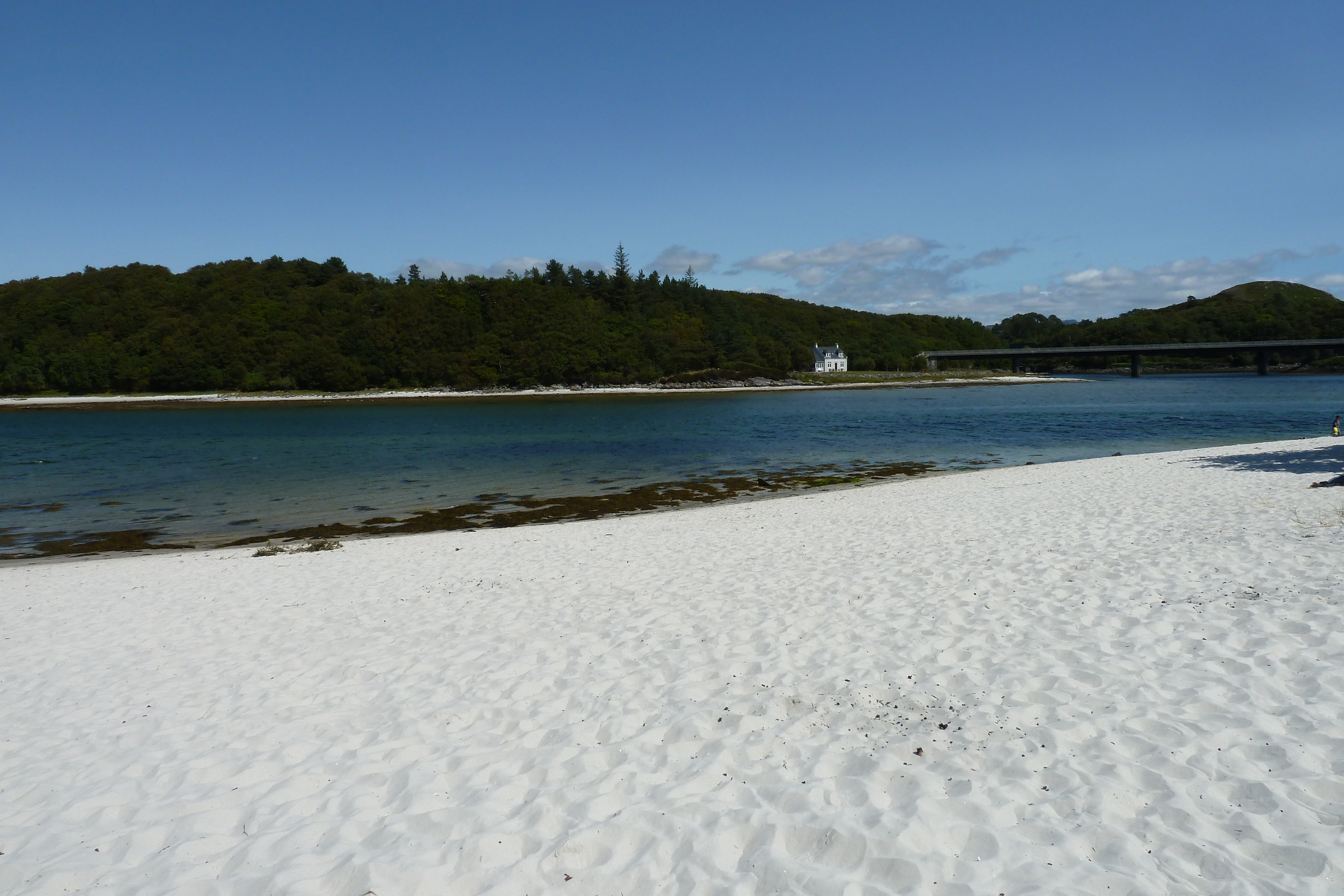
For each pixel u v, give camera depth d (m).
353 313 129.12
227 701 6.77
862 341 176.50
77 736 6.20
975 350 164.75
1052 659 6.20
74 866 4.29
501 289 137.62
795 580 9.59
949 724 5.25
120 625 9.65
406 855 4.14
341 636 8.52
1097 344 175.00
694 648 7.27
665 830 4.21
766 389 120.12
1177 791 4.18
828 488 22.89
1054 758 4.64
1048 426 45.78
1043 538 10.77
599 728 5.69
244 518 20.81
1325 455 20.09
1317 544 8.70
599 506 21.28
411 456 36.03
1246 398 71.81
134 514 21.50
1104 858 3.69
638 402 97.12
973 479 21.86
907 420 54.28
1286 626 6.30
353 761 5.44
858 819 4.14
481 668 7.19
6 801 5.14
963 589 8.44
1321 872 3.42
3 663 8.29
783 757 4.98
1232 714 4.96
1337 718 4.75
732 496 22.41
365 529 18.83
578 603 9.23
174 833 4.61
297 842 4.39
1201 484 15.39
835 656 6.74
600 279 152.75
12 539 18.64
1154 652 6.12
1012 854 3.75
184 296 127.19
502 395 111.81
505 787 4.89
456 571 11.73
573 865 3.99
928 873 3.64
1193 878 3.50
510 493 24.20
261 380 111.00
